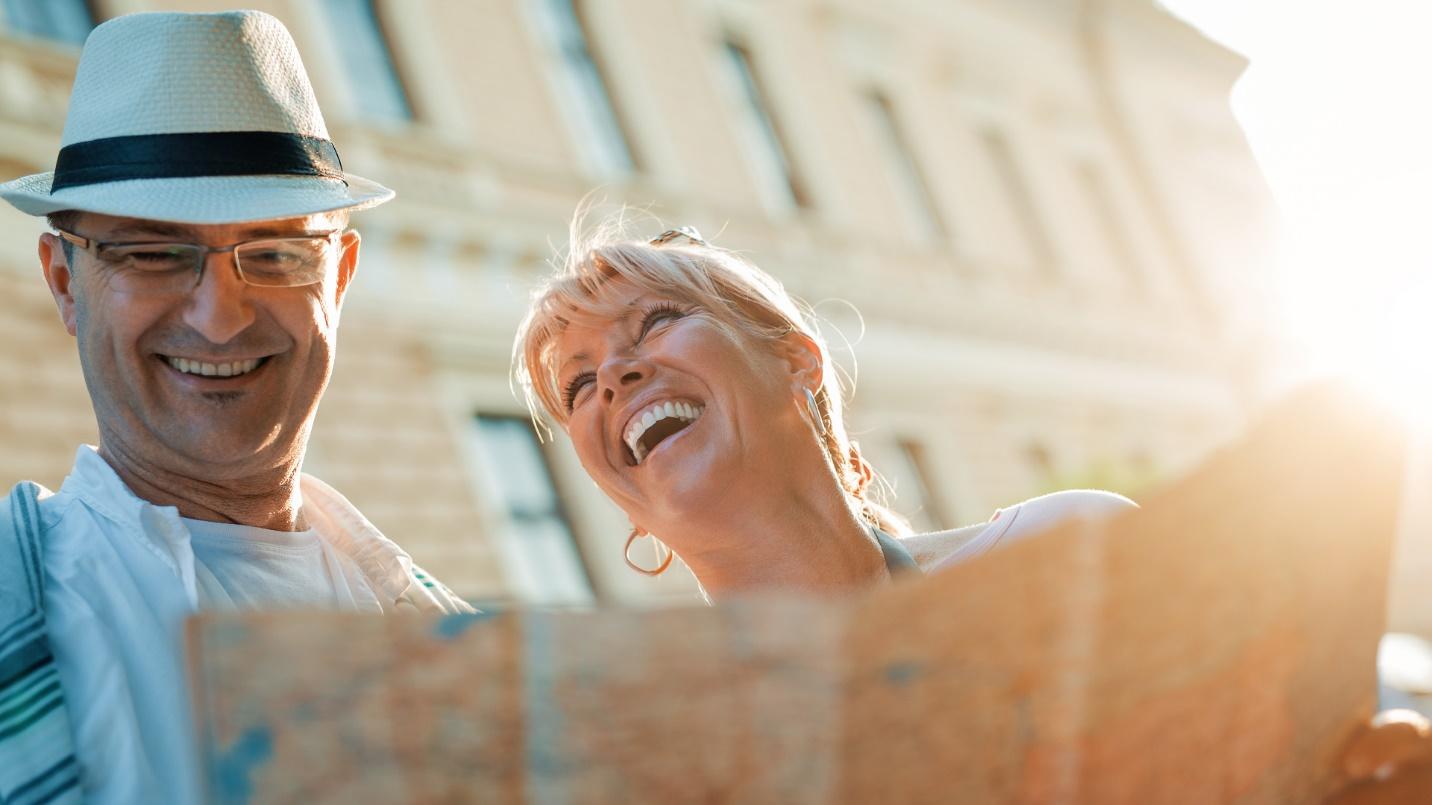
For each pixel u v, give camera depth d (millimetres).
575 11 12219
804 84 14461
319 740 1066
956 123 16500
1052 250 17281
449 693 1056
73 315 1878
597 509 10031
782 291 2381
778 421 2135
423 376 9555
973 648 1031
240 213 1729
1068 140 18469
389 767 1062
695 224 12242
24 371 7496
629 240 2443
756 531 2121
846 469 2363
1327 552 1186
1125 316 17938
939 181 15812
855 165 14688
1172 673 1109
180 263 1735
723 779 1025
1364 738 1294
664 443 2109
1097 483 13977
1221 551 1117
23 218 7750
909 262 14672
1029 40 18375
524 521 9789
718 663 1018
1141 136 19609
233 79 1814
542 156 11102
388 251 9680
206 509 1874
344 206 1828
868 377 13469
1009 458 14930
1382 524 1230
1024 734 1064
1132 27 19703
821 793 1004
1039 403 15758
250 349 1785
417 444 9297
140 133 1754
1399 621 19703
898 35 16000
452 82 10609
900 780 1026
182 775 1548
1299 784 1235
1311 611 1179
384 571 2115
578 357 2262
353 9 10180
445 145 10211
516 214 10398
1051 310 16641
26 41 7887
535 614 1046
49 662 1500
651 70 12586
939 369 14430
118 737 1513
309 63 9570
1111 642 1080
